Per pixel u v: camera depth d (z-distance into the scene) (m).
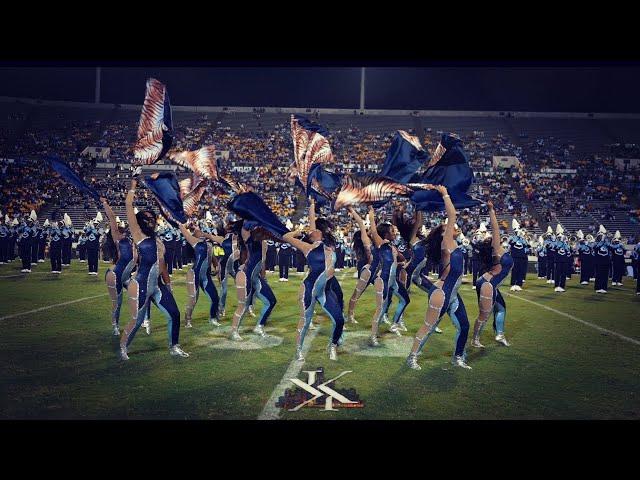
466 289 15.71
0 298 11.88
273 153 35.53
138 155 6.89
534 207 30.22
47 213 28.36
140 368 6.56
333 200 8.77
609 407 5.42
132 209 6.89
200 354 7.29
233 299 12.74
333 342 7.18
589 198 30.97
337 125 38.91
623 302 13.42
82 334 8.38
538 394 5.81
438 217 26.47
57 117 37.38
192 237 9.20
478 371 6.71
